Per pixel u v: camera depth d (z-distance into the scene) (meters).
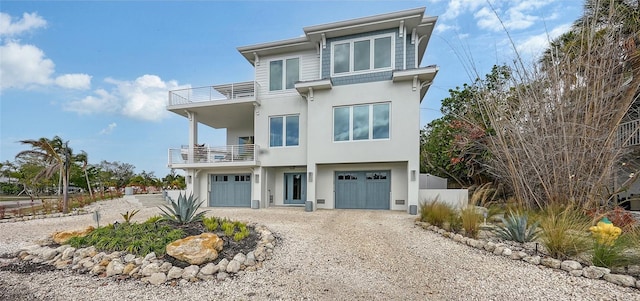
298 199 15.17
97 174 33.88
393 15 12.18
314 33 13.29
